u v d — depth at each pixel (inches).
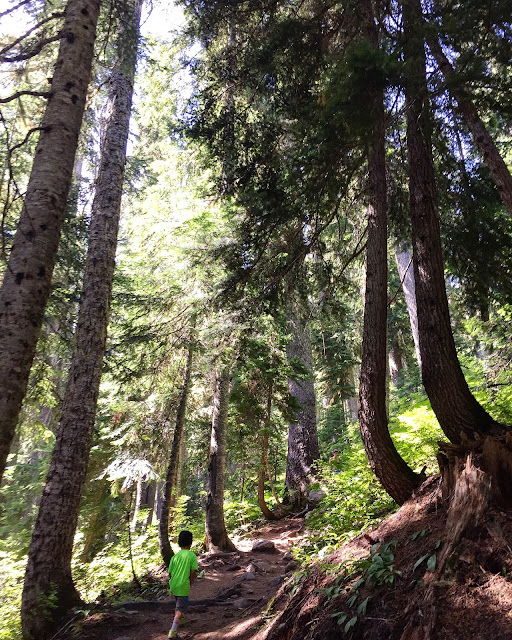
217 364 356.5
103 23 282.0
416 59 192.7
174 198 431.8
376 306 221.5
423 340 200.8
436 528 144.2
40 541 265.7
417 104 206.1
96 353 312.3
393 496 200.8
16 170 337.4
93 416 303.1
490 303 306.3
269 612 205.8
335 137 206.2
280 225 260.8
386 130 233.6
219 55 281.9
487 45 200.5
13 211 341.1
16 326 146.5
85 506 491.5
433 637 102.6
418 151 229.3
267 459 544.4
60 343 411.8
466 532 126.3
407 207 317.1
